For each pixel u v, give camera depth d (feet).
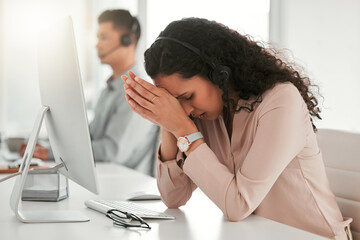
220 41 4.23
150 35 13.16
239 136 4.45
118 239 3.29
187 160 4.09
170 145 4.70
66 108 3.65
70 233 3.44
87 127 3.51
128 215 3.77
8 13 12.68
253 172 3.90
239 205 3.85
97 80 13.20
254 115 4.23
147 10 13.12
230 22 12.86
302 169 4.34
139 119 10.30
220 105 4.35
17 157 8.73
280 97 4.09
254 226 3.70
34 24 12.85
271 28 12.85
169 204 4.53
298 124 4.06
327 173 5.11
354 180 4.84
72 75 3.45
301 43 12.26
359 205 4.75
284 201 4.42
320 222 4.40
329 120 11.86
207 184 3.99
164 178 4.54
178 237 3.36
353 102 11.68
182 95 4.19
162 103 4.15
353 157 4.92
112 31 11.00
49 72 3.91
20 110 12.87
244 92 4.28
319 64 11.98
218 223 3.82
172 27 4.19
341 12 11.71
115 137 10.36
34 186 4.74
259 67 4.31
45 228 3.59
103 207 4.16
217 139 4.72
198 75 4.12
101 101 11.02
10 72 12.76
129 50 11.14
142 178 6.52
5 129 12.77
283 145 3.93
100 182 6.12
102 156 10.28
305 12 12.21
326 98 11.86
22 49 12.82
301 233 3.48
